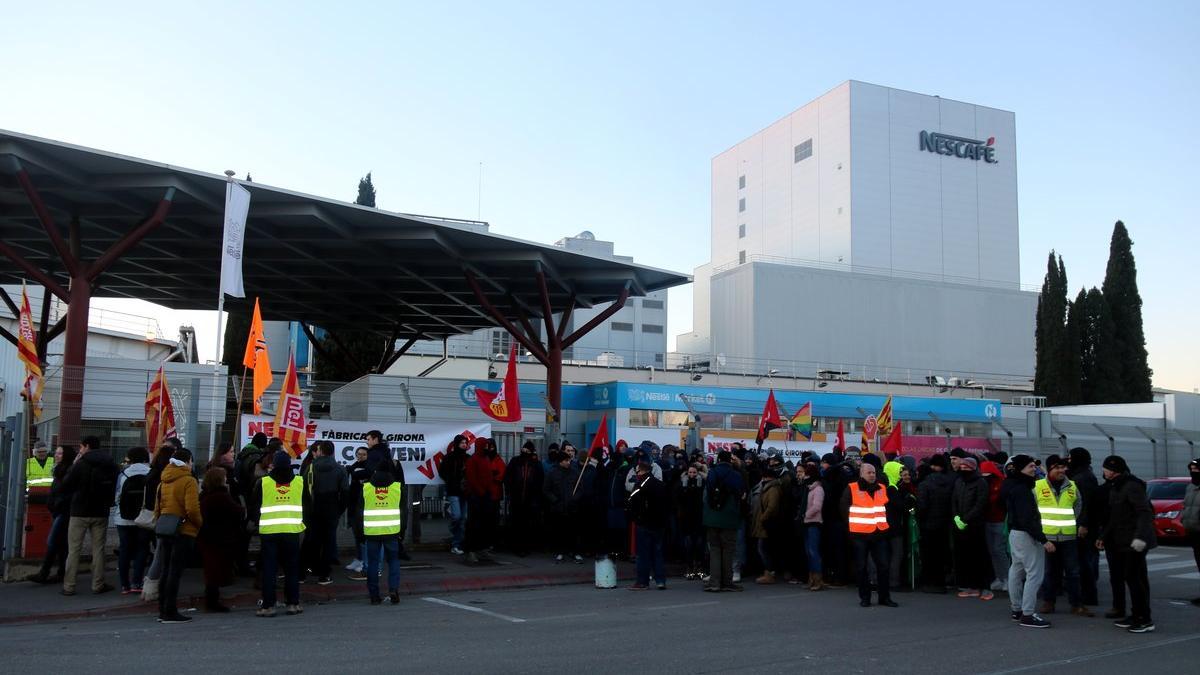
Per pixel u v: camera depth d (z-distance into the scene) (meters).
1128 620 10.92
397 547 12.68
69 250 18.88
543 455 20.19
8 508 13.72
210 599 11.59
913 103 69.00
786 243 72.31
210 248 23.61
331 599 12.88
